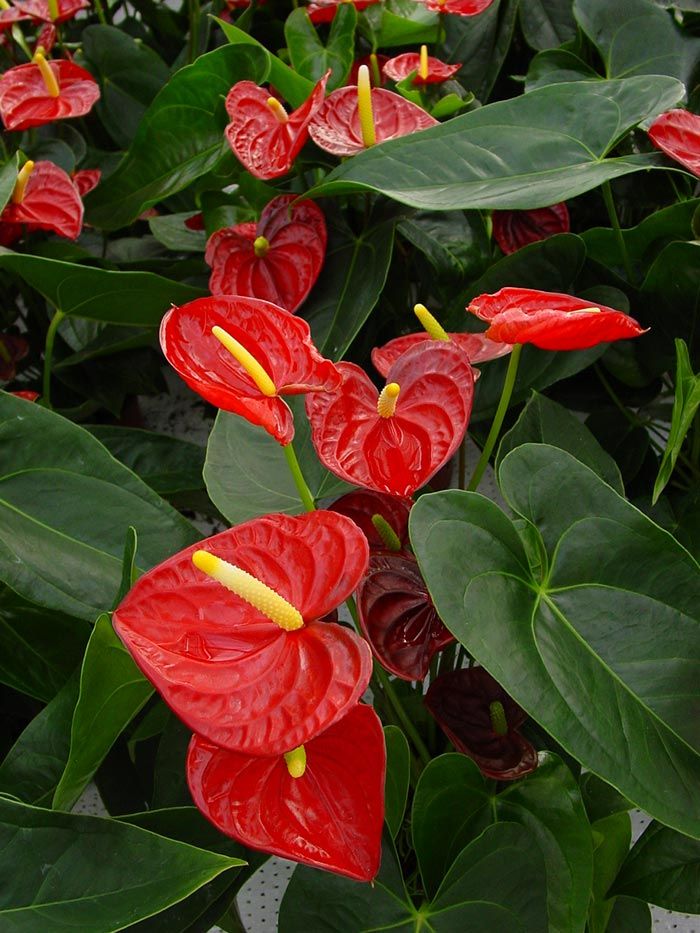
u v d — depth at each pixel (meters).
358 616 0.77
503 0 1.23
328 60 1.13
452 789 0.80
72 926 0.66
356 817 0.65
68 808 0.76
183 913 0.77
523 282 0.97
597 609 0.72
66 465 0.84
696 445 1.01
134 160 1.12
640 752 0.68
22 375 1.34
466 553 0.70
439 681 0.82
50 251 1.15
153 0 1.57
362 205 1.06
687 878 0.82
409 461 0.74
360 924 0.77
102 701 0.73
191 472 1.06
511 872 0.77
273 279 0.99
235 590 0.63
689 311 0.96
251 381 0.73
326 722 0.60
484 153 0.92
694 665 0.71
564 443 0.90
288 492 0.85
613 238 1.01
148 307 1.04
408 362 0.77
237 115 0.99
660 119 0.94
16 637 0.94
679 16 1.17
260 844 0.63
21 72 1.14
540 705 0.68
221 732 0.60
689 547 0.94
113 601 0.81
